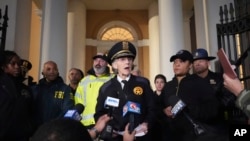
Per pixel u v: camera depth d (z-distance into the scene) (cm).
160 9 771
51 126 89
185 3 1098
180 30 745
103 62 383
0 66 300
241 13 430
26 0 762
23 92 328
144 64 1339
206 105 247
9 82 276
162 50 739
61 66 720
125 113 224
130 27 1398
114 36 1403
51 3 733
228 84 179
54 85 371
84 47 1252
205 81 264
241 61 421
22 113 278
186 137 258
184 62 310
